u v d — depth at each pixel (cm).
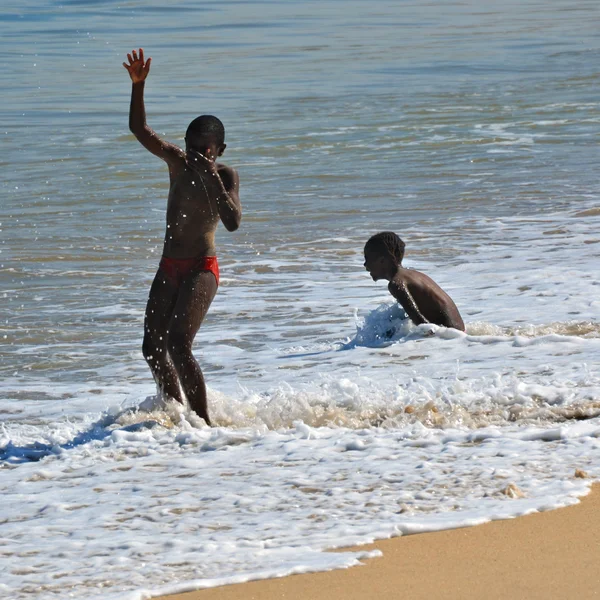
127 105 10262
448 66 13038
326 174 6988
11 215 5831
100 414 2686
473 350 3100
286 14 19925
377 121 9162
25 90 11231
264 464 2067
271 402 2527
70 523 1784
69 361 3359
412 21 18950
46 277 4512
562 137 8281
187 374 2403
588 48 14825
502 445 2083
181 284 2409
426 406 2441
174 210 2391
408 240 5056
